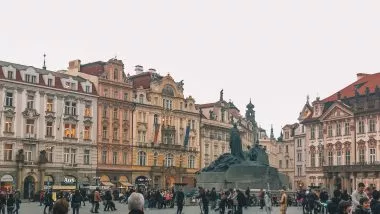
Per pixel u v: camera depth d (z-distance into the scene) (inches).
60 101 4045.3
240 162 2185.0
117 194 3526.1
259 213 1806.1
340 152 4473.4
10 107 3708.2
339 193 1015.6
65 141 4055.1
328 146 4613.7
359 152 4259.4
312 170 4790.8
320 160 4719.5
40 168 3833.7
